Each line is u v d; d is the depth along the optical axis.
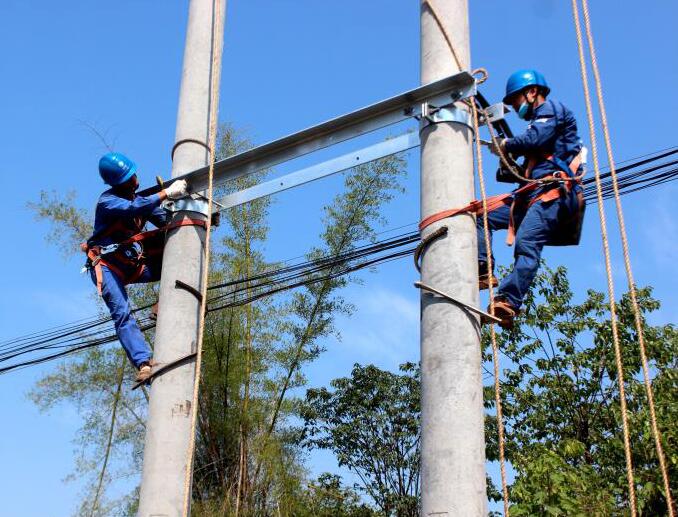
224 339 13.81
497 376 4.38
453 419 4.40
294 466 13.59
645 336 14.70
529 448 14.24
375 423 16.19
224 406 13.54
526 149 5.33
